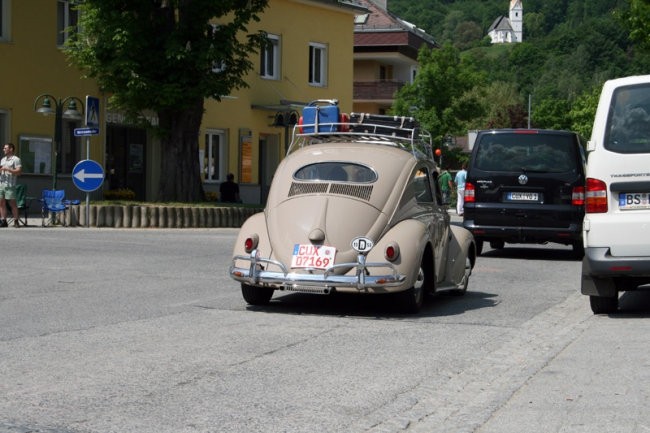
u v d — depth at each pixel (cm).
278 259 1229
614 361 939
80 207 2884
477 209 2206
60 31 3750
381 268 1207
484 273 1866
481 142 2225
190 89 3262
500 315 1284
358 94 6838
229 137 4662
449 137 6203
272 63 4903
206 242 2416
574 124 13412
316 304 1360
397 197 1269
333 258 1210
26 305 1274
